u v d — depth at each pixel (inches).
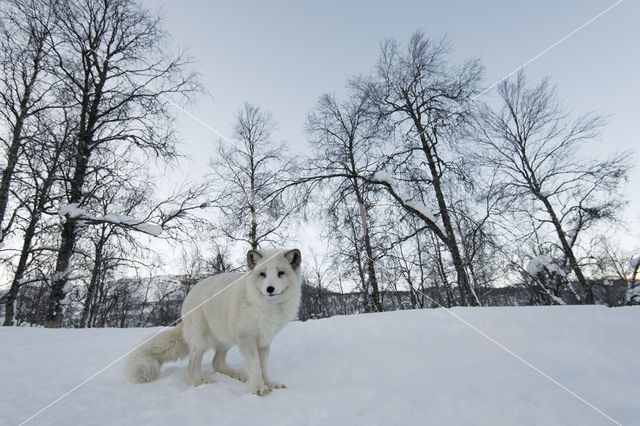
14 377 137.0
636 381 108.7
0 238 410.3
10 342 192.2
